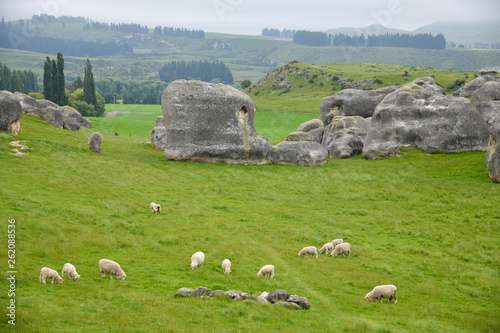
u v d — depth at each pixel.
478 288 24.44
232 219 38.12
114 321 16.34
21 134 61.97
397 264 28.28
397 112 69.81
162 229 33.12
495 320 20.05
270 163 63.78
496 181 49.62
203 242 30.69
